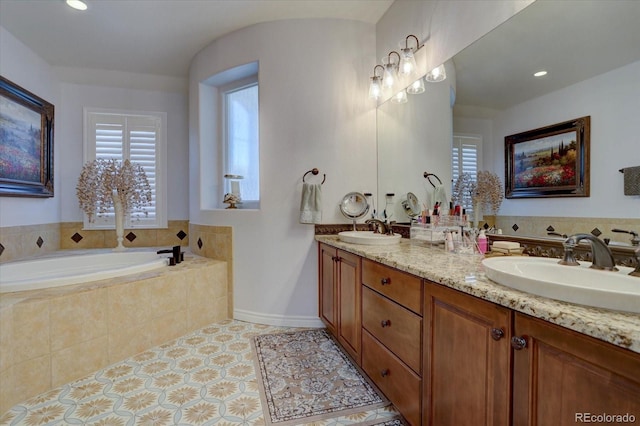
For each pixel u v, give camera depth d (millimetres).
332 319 2459
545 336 837
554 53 1398
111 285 2184
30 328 1806
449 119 2008
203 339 2561
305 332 2695
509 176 1643
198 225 3283
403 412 1478
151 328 2408
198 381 1953
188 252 3490
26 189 2961
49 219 3365
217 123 3348
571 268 1101
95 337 2084
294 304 2822
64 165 3578
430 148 2203
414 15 2266
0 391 1648
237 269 2982
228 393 1829
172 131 3900
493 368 995
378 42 2764
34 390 1806
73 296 1988
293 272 2807
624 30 1156
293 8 2584
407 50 2174
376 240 2146
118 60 3303
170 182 3895
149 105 3830
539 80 1467
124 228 3758
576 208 1334
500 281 1066
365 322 1891
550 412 827
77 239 3637
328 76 2752
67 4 2387
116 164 3523
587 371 739
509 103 1619
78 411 1669
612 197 1201
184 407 1703
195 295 2744
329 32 2744
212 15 2619
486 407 1021
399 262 1508
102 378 1989
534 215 1517
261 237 2865
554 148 1417
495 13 1635
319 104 2756
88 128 3650
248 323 2900
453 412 1171
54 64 3346
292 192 2779
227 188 3322
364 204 2793
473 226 1865
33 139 3068
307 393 1833
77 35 2820
